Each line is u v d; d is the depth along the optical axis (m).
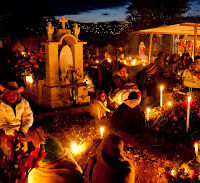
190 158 4.98
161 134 6.06
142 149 5.39
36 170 3.43
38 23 14.04
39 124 6.53
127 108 6.04
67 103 7.75
